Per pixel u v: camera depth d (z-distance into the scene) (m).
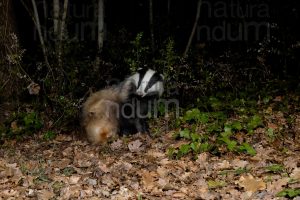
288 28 4.04
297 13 4.15
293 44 3.99
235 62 3.82
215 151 2.52
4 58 3.29
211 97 3.40
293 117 3.02
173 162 2.47
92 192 2.21
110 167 2.48
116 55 3.60
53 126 3.15
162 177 2.32
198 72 3.55
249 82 3.73
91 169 2.48
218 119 2.97
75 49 3.45
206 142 2.59
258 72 3.80
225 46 4.25
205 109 3.27
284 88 3.67
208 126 2.87
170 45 3.24
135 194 2.16
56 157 2.71
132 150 2.73
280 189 2.04
